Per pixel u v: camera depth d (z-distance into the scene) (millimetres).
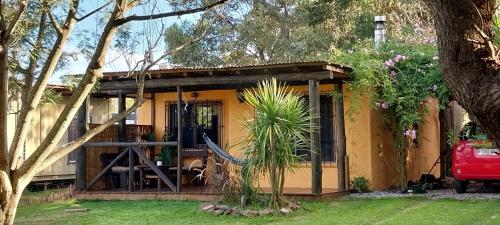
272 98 8453
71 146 3234
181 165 10633
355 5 20250
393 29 14695
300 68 9688
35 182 13461
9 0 4344
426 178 11469
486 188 11125
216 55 18625
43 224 7824
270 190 9516
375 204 9055
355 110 10695
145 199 10617
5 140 2975
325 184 11594
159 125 13148
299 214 8164
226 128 12500
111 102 15805
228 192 8680
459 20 2334
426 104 11555
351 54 11508
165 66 11344
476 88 2348
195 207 9219
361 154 11266
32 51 4234
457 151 9922
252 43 20062
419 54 10797
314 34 20375
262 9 19422
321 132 11703
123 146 11305
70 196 11117
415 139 12078
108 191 10992
